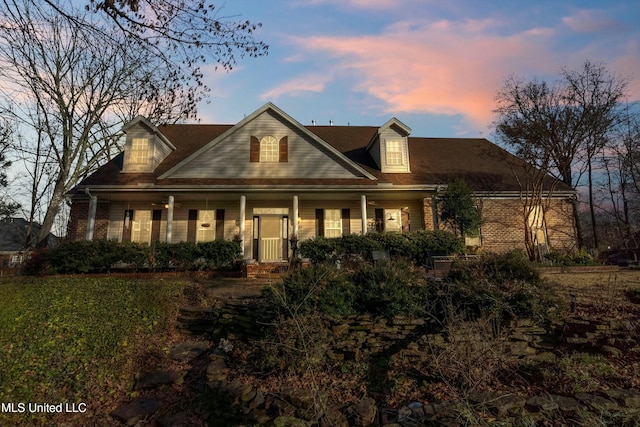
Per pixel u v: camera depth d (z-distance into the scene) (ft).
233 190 46.78
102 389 18.13
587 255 46.24
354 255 39.88
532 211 54.65
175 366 20.07
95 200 46.68
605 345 17.01
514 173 58.13
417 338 18.16
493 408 13.35
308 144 52.70
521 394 14.52
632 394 13.65
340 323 18.88
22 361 18.98
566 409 13.04
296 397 14.82
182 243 42.24
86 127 64.39
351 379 16.69
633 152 71.20
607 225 80.84
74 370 18.94
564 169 64.03
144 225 51.19
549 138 58.03
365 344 18.37
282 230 52.90
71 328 22.35
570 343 17.54
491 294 18.51
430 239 42.88
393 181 51.70
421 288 20.22
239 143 51.90
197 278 37.50
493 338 17.29
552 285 21.88
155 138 53.06
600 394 13.92
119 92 61.62
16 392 17.04
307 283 19.48
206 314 24.36
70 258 38.32
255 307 21.53
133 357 20.49
